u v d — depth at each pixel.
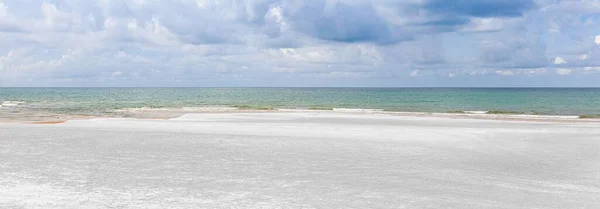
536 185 10.25
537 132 21.70
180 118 31.33
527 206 8.43
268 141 17.28
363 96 114.69
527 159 13.94
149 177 10.58
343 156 13.93
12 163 12.01
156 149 14.95
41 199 8.43
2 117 32.03
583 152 15.48
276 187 9.72
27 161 12.34
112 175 10.74
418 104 67.12
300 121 28.97
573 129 23.44
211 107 51.31
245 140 17.50
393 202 8.61
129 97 97.44
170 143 16.44
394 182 10.40
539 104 68.19
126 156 13.47
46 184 9.66
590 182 10.62
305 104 65.81
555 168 12.42
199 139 17.64
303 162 12.79
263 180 10.39
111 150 14.59
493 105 64.31
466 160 13.60
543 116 36.78
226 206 8.16
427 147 16.25
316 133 20.72
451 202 8.66
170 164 12.27
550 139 19.05
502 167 12.51
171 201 8.45
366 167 12.19
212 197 8.80
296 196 8.96
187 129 22.22
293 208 8.09
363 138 18.72
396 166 12.41
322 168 11.95
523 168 12.38
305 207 8.16
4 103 59.12
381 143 17.12
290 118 31.70
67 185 9.61
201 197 8.78
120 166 11.88
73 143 16.02
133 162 12.51
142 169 11.53
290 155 13.98
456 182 10.48
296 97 105.81
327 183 10.19
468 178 10.95
